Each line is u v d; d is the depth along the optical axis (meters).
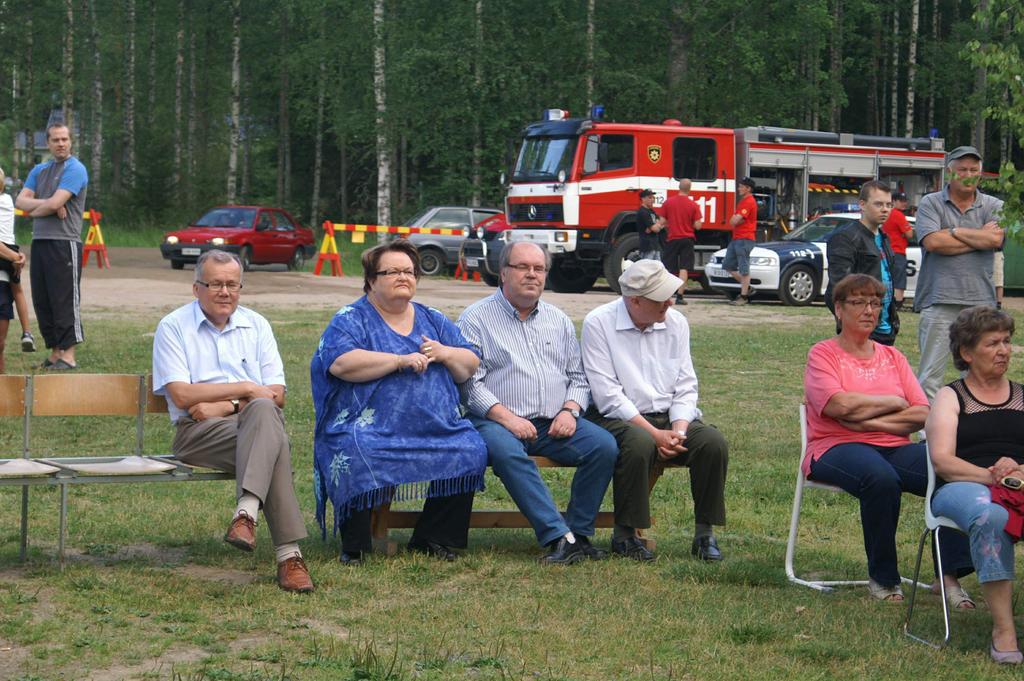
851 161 29.45
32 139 54.72
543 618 5.91
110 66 55.34
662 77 42.03
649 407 7.50
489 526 7.38
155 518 7.78
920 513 8.59
